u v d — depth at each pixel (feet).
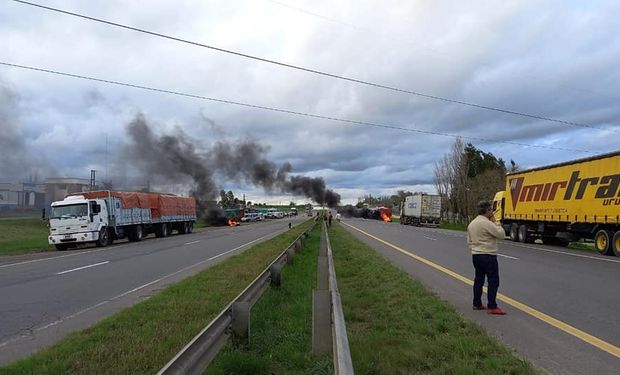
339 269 48.70
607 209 73.31
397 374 18.42
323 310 19.88
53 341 24.93
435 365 19.16
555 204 87.97
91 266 60.39
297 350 21.25
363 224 219.41
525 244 98.37
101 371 18.92
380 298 32.68
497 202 114.93
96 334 24.21
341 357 12.01
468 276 45.55
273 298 32.60
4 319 30.19
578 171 81.51
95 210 98.43
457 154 234.58
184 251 81.92
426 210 222.07
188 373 14.79
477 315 29.09
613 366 19.81
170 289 37.93
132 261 66.03
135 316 28.32
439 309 28.48
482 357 19.95
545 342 23.25
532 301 33.68
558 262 60.29
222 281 41.57
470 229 30.63
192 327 25.32
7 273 54.24
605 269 52.80
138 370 18.93
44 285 44.55
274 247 78.18
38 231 147.43
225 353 19.99
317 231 130.21
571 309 30.99
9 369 19.21
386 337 22.90
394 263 56.03
